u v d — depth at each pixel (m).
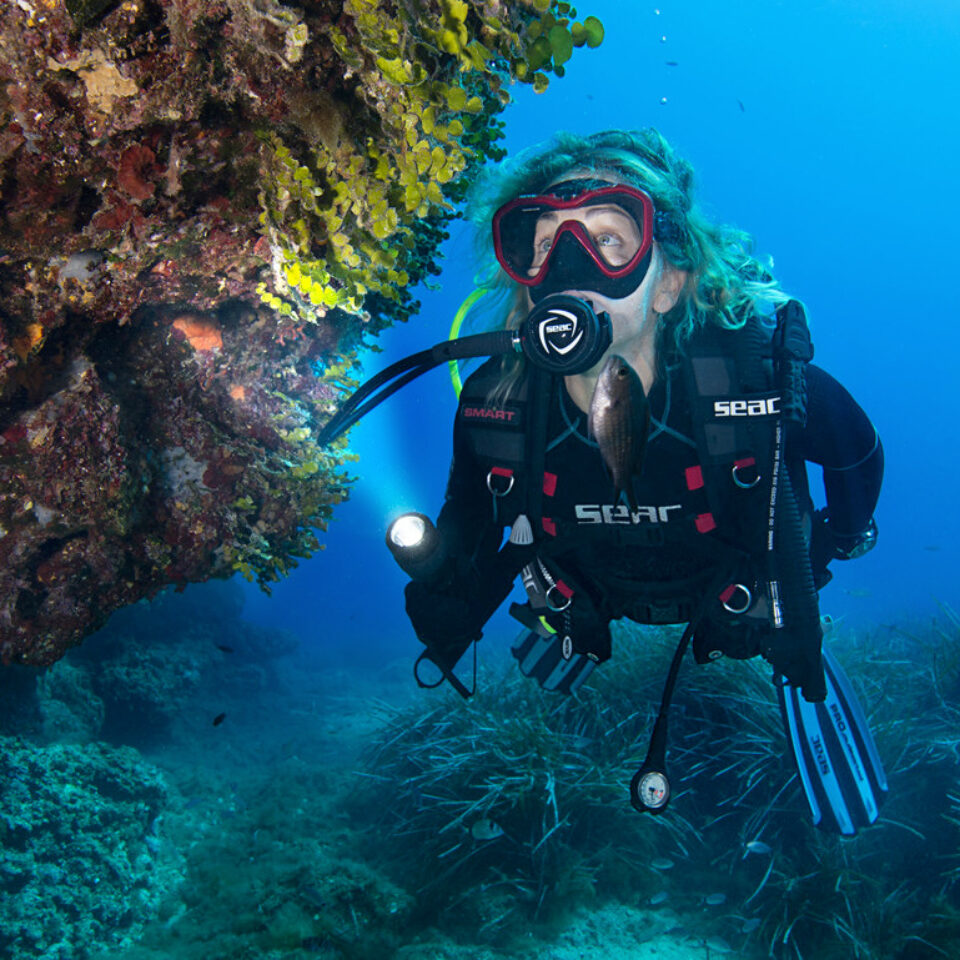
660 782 1.90
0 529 1.92
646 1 57.59
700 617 2.02
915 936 3.48
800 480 2.30
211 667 8.82
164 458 2.25
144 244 1.79
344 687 10.87
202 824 5.52
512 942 3.81
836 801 2.90
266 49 1.52
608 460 1.44
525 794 4.35
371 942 3.86
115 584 2.18
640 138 2.27
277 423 2.40
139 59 1.52
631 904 4.07
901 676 5.13
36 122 1.56
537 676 2.84
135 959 3.83
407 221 1.77
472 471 2.29
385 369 2.14
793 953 3.62
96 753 5.08
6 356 1.78
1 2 1.44
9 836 4.08
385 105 1.52
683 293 2.12
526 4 1.52
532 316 1.78
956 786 4.05
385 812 5.28
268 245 1.86
